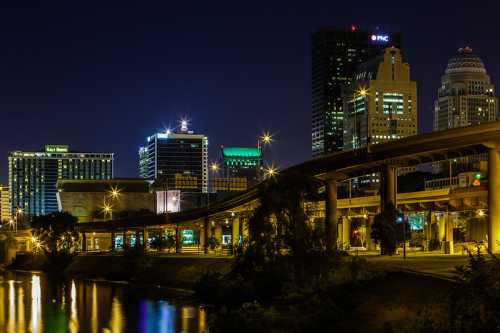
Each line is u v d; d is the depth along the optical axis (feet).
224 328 270.26
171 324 322.14
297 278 312.29
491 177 377.30
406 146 422.00
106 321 341.00
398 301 229.66
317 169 494.59
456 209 552.41
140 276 545.03
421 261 334.03
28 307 405.59
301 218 337.52
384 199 447.01
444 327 161.48
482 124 376.07
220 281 378.73
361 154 455.22
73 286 533.14
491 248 375.25
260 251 350.02
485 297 147.33
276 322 255.29
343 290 268.00
